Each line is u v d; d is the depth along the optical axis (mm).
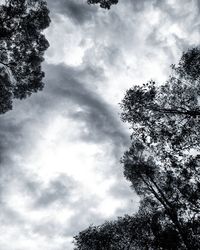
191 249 19172
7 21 18469
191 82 17688
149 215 24859
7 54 19797
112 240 27125
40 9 19047
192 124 17938
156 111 18125
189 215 18812
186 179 18547
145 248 25203
